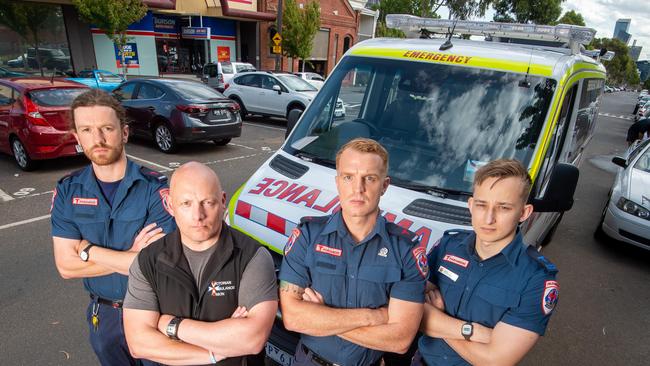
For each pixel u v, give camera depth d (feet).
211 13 82.07
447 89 9.30
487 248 5.44
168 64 87.86
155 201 6.25
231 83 44.04
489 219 5.05
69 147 21.85
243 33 92.38
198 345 5.01
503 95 8.79
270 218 7.87
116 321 6.63
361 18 116.37
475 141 8.60
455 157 8.56
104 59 68.64
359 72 10.50
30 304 11.02
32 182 20.74
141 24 72.79
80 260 6.15
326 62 104.37
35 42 60.44
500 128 8.53
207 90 28.94
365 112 10.21
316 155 9.62
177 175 4.95
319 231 5.61
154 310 5.13
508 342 5.13
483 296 5.34
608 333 11.50
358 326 5.25
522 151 8.18
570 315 12.32
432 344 6.07
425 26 12.67
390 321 5.25
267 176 9.15
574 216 21.33
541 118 8.35
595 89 16.51
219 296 5.09
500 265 5.33
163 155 27.32
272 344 7.36
